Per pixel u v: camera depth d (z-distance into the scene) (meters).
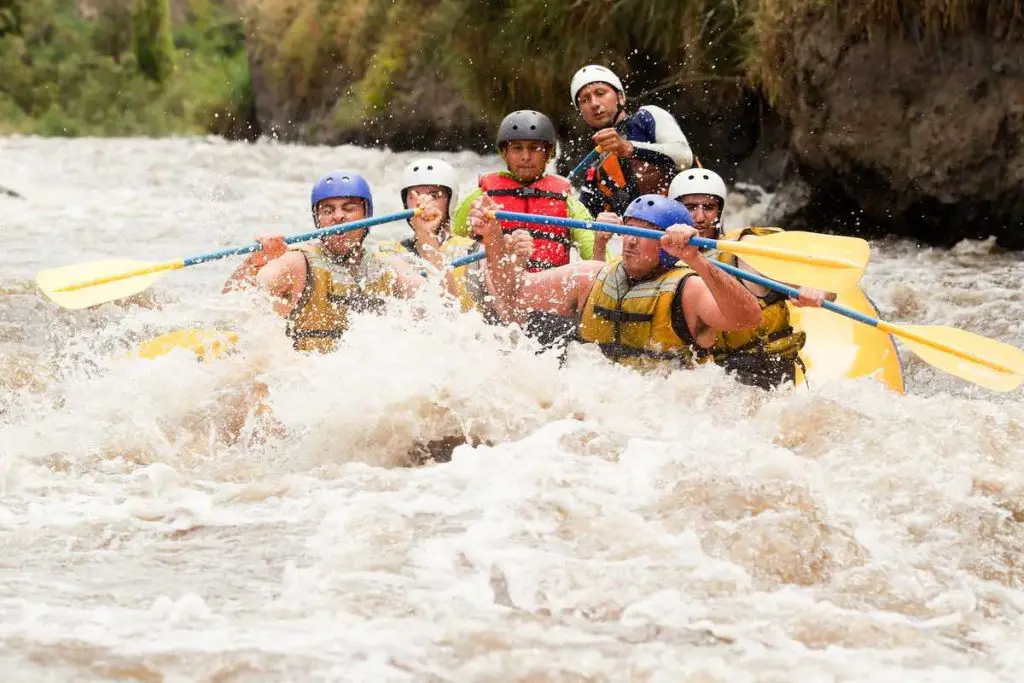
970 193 21.45
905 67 21.78
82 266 11.98
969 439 9.48
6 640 6.24
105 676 5.91
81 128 66.56
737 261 12.69
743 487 8.38
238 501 8.54
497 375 10.70
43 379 12.15
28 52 71.25
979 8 20.80
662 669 6.13
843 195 23.92
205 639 6.30
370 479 8.96
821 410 10.20
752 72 25.47
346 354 10.74
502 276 12.01
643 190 16.61
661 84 29.67
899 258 21.23
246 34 59.16
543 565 7.28
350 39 48.81
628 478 8.62
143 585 7.00
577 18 29.66
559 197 15.24
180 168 38.91
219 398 10.89
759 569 7.27
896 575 7.26
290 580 7.05
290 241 11.72
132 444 9.91
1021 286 18.70
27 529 7.92
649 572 7.20
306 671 6.02
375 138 46.00
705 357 11.66
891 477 8.66
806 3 23.00
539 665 6.14
